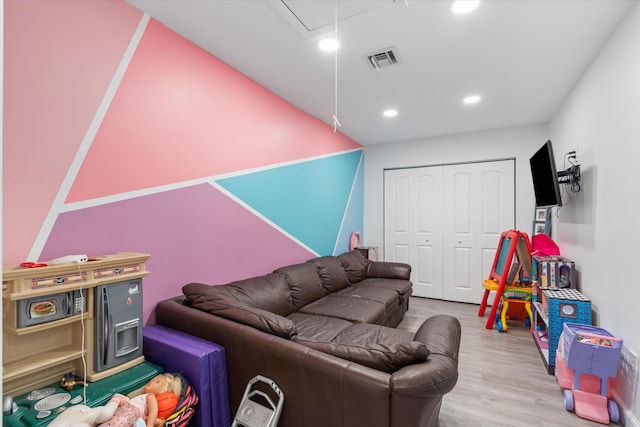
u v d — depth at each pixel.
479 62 2.43
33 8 1.40
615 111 2.03
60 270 1.29
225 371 1.60
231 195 2.50
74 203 1.56
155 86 1.92
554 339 2.41
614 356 1.86
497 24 1.96
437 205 4.70
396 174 4.99
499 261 3.77
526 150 4.11
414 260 4.88
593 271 2.40
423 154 4.77
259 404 1.48
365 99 3.18
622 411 1.88
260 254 2.82
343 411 1.27
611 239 2.09
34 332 1.33
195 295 1.90
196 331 1.73
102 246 1.67
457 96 3.11
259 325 1.59
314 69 2.54
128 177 1.78
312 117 3.68
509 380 2.35
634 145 1.81
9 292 1.20
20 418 1.17
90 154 1.61
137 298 1.59
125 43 1.75
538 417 1.92
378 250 5.09
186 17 1.88
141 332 1.61
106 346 1.45
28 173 1.40
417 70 2.56
